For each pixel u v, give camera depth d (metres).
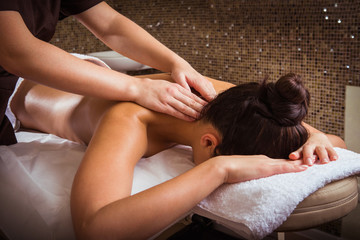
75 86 0.90
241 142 0.86
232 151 0.87
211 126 0.91
